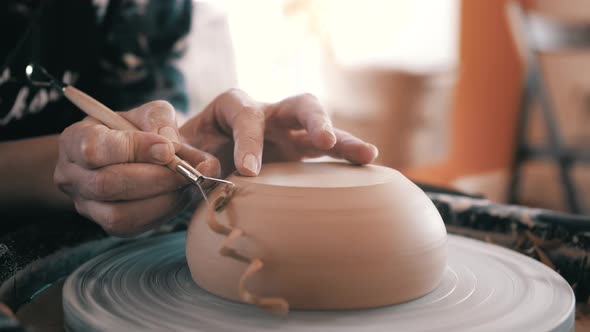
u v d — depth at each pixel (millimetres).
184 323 465
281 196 505
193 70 1123
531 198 3201
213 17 1167
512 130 3365
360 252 481
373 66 2521
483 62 3117
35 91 946
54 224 696
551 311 501
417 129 2543
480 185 3199
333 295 481
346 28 2766
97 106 615
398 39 2922
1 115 923
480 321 478
